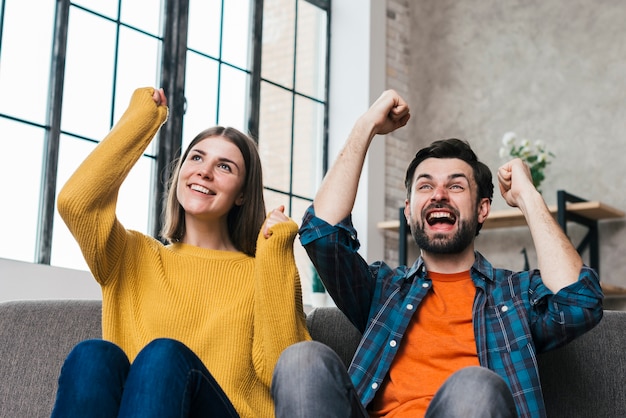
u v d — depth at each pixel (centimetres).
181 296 211
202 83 517
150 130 220
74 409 162
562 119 552
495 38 589
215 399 172
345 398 169
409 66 620
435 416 168
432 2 622
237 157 226
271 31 565
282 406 165
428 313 218
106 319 207
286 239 214
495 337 212
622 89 534
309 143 579
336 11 605
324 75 597
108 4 475
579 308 206
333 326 237
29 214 430
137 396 158
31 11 440
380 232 569
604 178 529
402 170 598
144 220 477
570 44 559
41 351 224
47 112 442
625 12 543
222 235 229
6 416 217
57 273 416
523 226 548
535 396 203
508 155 533
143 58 490
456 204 225
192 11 516
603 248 518
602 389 216
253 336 211
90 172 206
